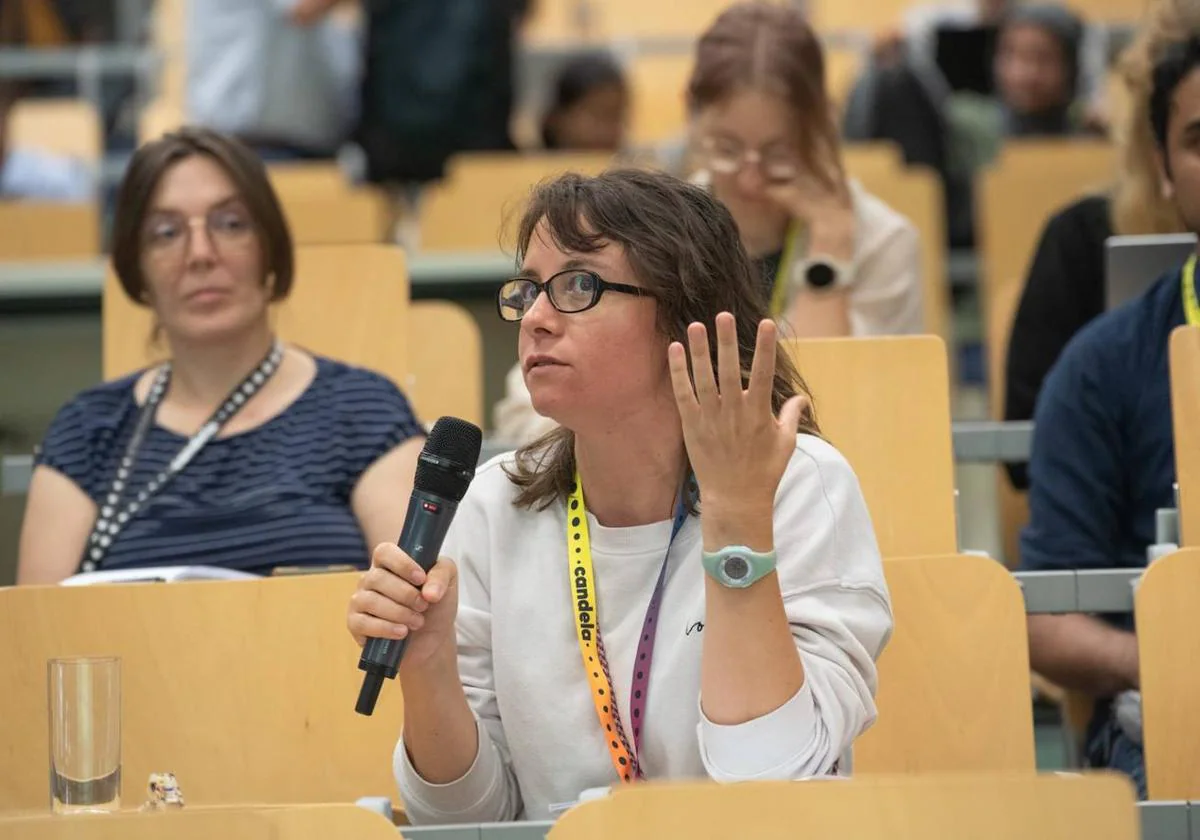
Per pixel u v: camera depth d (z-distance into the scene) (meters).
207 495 6.23
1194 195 6.07
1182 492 5.26
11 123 13.08
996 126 14.30
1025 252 11.57
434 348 7.85
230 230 6.42
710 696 4.00
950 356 10.66
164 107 14.62
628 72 16.97
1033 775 3.25
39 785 4.71
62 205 11.66
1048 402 6.22
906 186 10.47
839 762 4.25
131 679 4.79
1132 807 3.23
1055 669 5.87
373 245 7.37
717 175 7.39
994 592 4.88
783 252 7.46
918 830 3.26
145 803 4.39
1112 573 5.50
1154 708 4.65
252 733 4.79
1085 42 15.84
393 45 12.64
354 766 4.78
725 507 3.94
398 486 6.22
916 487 5.67
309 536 6.09
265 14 12.87
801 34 7.38
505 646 4.45
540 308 4.22
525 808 4.47
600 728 4.36
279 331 7.30
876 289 7.40
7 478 7.15
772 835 3.29
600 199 4.25
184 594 4.82
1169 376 5.95
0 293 9.62
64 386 9.71
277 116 12.95
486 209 11.90
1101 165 12.38
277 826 3.52
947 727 4.84
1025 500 7.86
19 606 4.78
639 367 4.23
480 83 12.69
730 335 3.84
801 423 4.55
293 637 4.82
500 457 4.73
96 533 6.22
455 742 4.28
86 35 15.22
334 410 6.35
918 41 16.20
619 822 3.32
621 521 4.44
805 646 4.17
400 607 4.02
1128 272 6.67
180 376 6.49
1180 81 6.05
